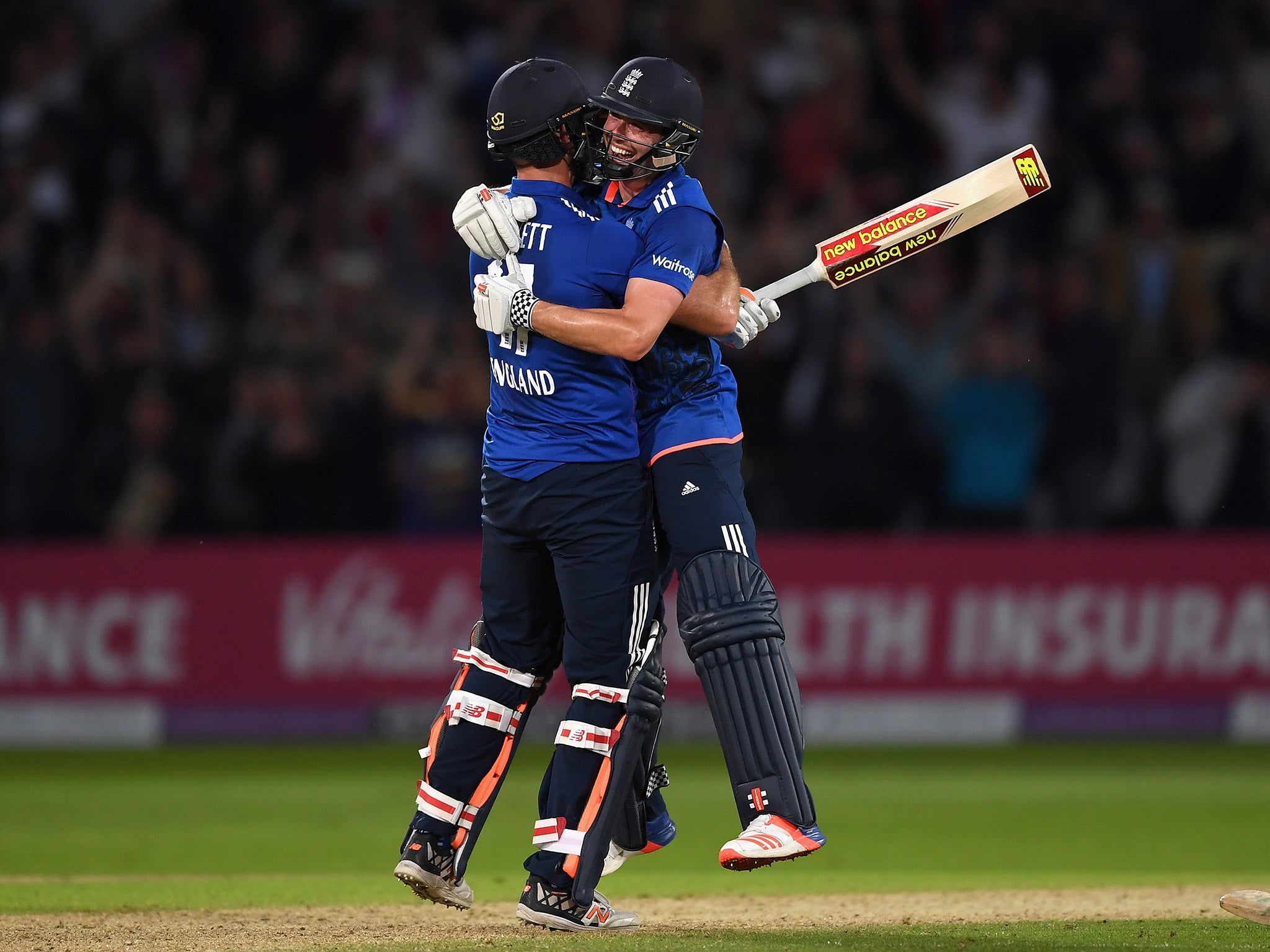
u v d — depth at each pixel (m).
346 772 31.61
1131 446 37.84
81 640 34.84
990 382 36.50
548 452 13.70
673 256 13.57
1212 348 38.16
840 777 31.12
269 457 36.44
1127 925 14.20
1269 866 22.47
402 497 36.59
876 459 36.00
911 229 15.26
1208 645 34.66
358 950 12.73
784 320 37.09
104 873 21.27
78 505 37.06
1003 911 16.03
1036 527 37.09
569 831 13.88
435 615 34.56
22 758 33.62
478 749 14.34
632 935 13.36
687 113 13.81
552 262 13.63
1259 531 37.47
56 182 41.06
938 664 34.78
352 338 37.81
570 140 13.84
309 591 34.84
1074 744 34.75
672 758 33.16
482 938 13.37
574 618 13.91
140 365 37.84
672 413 14.31
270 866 21.89
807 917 15.73
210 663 34.81
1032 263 39.41
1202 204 40.78
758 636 13.73
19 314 37.66
